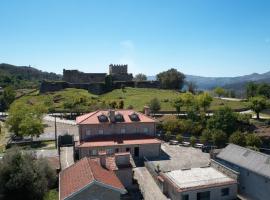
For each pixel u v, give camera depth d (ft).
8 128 299.79
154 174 166.40
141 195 146.30
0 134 310.24
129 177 150.00
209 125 243.60
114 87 549.95
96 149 194.29
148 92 499.92
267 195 136.56
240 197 147.54
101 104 367.45
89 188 107.45
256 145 212.43
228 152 166.71
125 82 564.71
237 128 241.35
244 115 261.85
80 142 200.23
